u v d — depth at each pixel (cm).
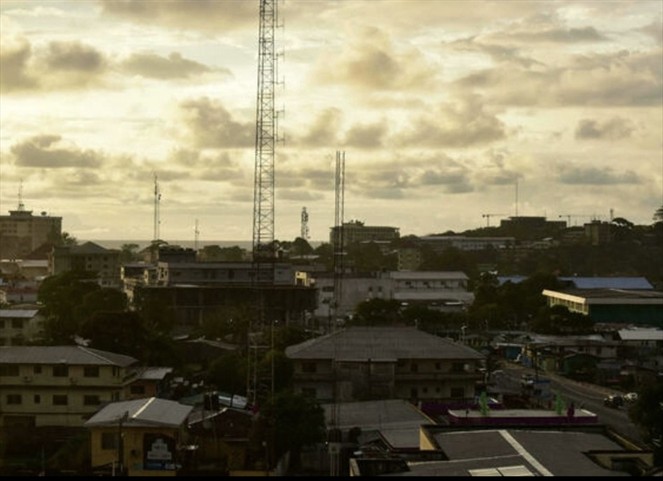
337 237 12212
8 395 6556
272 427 5428
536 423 4944
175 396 7131
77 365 6538
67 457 5322
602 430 4359
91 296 10300
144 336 8062
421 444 4509
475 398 7144
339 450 5191
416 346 7562
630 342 10475
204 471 4894
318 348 7525
